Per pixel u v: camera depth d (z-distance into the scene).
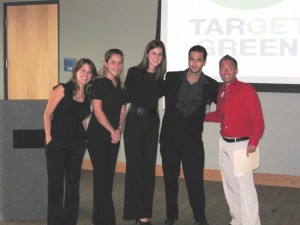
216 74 5.39
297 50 5.08
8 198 3.80
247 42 5.26
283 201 4.68
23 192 3.81
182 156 3.69
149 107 3.60
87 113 3.31
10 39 6.52
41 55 6.38
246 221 3.37
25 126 3.76
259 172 5.46
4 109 3.73
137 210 3.64
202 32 5.43
